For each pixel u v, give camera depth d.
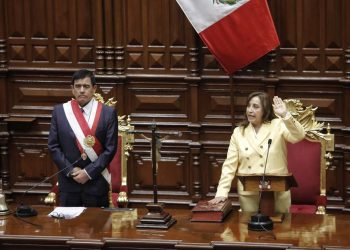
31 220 18.00
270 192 17.67
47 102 26.52
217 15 23.88
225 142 25.59
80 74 19.88
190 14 24.06
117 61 25.83
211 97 25.59
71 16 25.97
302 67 25.00
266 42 23.91
